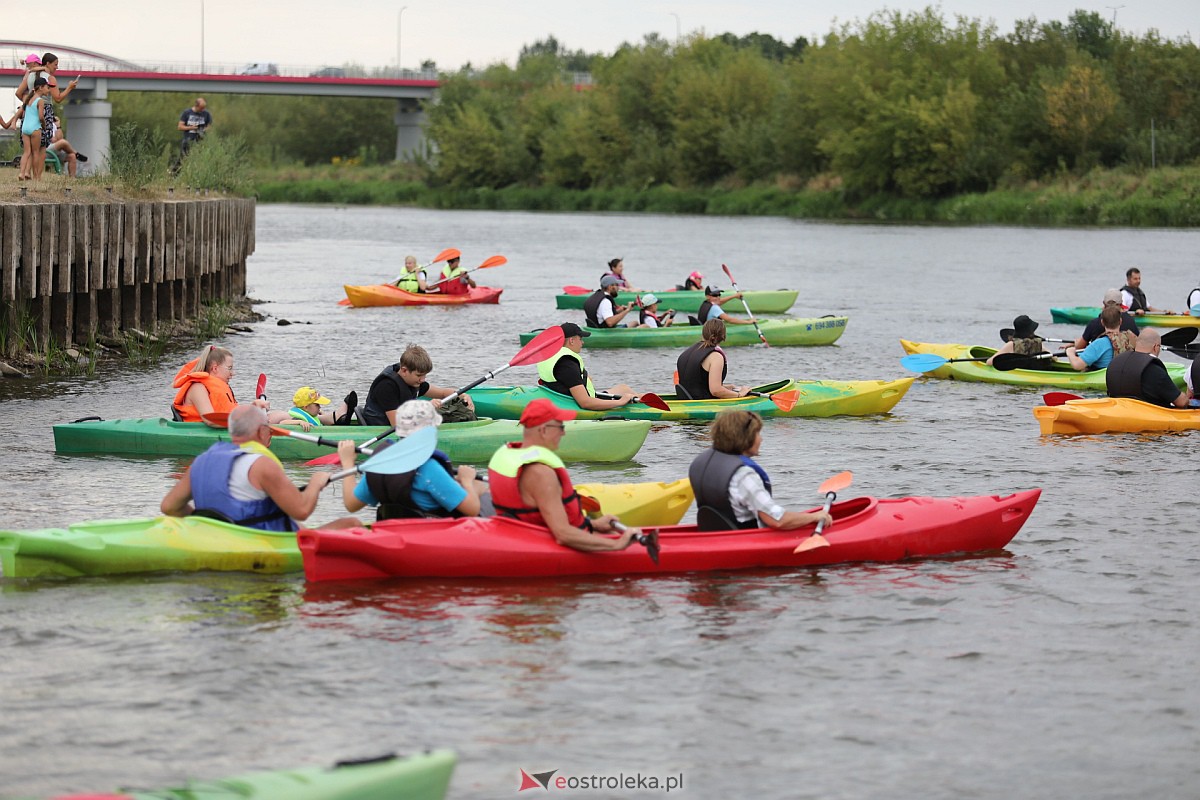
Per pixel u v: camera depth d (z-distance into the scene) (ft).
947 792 43.55
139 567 63.31
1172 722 48.91
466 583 63.05
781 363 148.56
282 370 138.21
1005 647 56.24
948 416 112.88
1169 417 105.09
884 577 65.57
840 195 558.97
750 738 47.21
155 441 91.71
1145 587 64.49
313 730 47.16
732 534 66.28
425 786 36.32
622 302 197.67
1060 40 595.47
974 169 524.93
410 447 63.72
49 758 44.60
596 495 71.56
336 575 62.59
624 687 51.44
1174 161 498.69
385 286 212.43
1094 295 226.58
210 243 188.65
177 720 47.78
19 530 68.95
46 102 160.45
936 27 556.10
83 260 139.95
